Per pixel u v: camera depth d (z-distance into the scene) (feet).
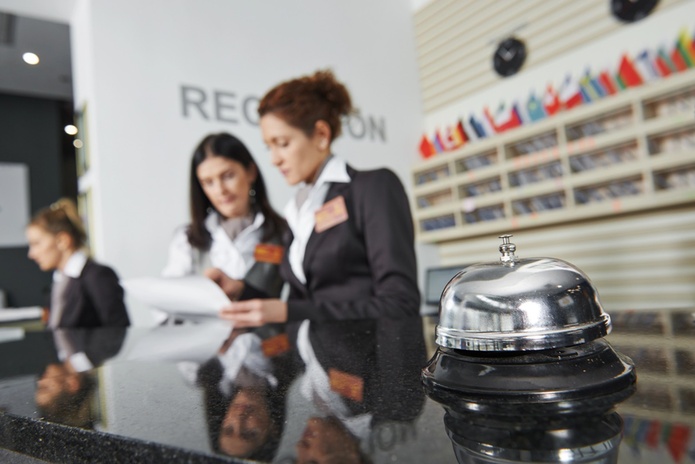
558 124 9.84
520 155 10.74
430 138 13.44
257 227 9.00
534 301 1.41
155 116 8.86
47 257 8.57
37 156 16.34
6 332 6.22
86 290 8.21
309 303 4.75
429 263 12.87
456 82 12.85
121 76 8.61
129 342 3.75
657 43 9.16
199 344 3.10
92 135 8.41
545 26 10.96
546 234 10.83
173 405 1.49
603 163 9.38
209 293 4.83
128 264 8.25
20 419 1.50
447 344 1.53
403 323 3.27
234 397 1.53
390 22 13.28
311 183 6.50
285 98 6.57
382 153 12.50
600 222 9.99
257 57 10.43
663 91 8.34
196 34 9.60
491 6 11.99
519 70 11.48
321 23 11.71
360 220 5.37
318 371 1.85
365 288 5.45
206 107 9.48
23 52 12.53
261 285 8.72
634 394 1.23
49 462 1.40
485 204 11.21
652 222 9.26
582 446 0.93
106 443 1.23
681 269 8.87
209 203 8.91
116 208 8.23
